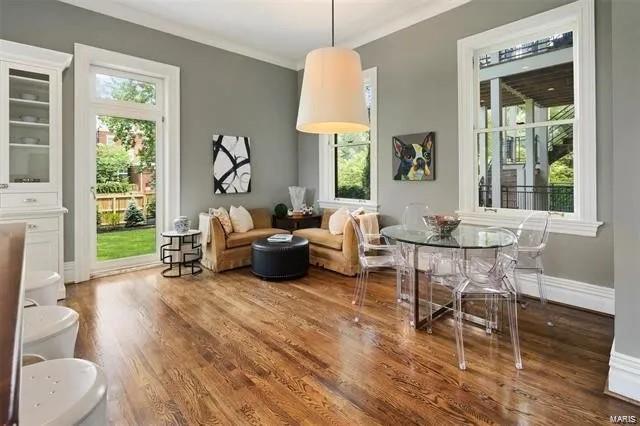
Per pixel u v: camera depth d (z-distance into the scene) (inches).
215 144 200.8
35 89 134.8
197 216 195.3
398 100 178.9
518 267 116.6
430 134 165.0
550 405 71.4
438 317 117.5
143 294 140.9
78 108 154.2
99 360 89.1
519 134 142.4
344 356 91.8
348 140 212.7
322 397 74.7
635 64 70.3
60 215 137.6
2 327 20.9
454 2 153.6
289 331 107.0
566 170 130.1
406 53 174.1
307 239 185.5
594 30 116.4
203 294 141.5
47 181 137.3
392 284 156.3
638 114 70.3
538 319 115.0
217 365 87.2
